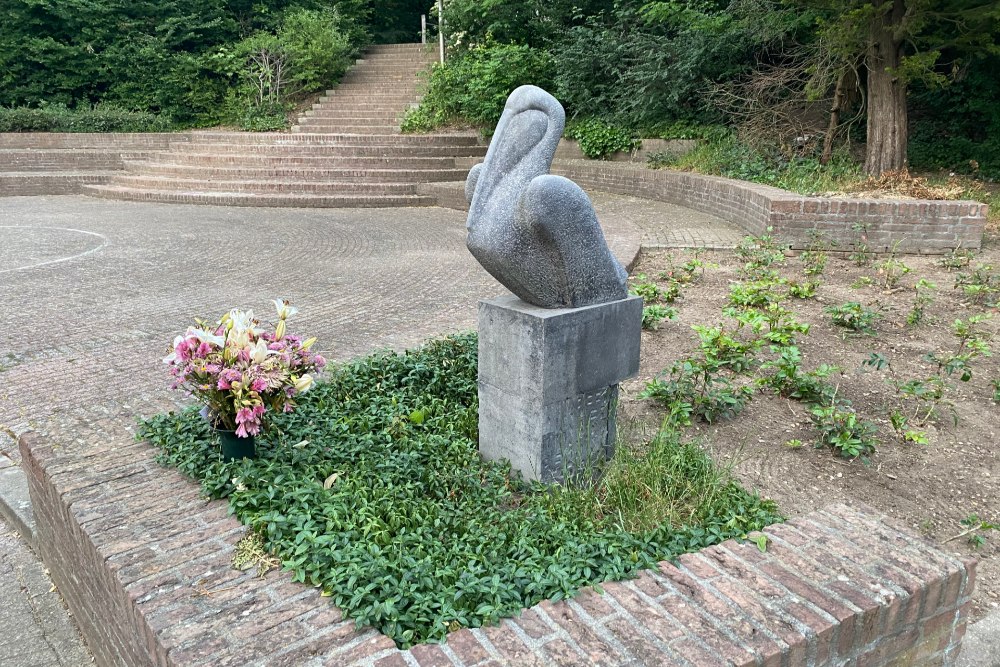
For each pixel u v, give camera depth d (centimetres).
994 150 1527
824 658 244
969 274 902
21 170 1872
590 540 301
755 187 1198
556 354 354
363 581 258
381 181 1712
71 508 315
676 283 809
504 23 1994
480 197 358
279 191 1645
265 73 2267
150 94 2309
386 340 651
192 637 235
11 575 396
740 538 295
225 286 855
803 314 740
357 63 2494
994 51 1213
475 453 396
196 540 290
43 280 884
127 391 538
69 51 2239
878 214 1029
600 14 1861
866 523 305
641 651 228
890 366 599
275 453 357
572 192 340
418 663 222
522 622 243
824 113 1572
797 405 515
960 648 298
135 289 842
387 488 343
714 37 1582
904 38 1245
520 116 355
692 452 383
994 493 412
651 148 1692
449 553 291
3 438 473
